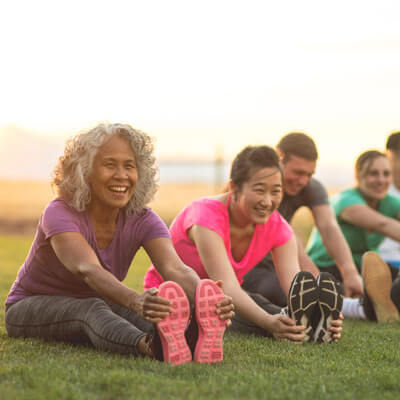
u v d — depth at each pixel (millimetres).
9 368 1949
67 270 2514
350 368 2117
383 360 2332
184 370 1958
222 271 2865
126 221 2553
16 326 2578
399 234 4406
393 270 3988
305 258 4008
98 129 2385
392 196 4875
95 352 2252
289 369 2070
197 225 2953
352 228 4676
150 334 2172
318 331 2682
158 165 2576
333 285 2680
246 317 2787
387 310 3713
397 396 1760
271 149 2879
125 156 2385
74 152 2396
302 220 9867
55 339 2479
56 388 1692
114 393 1690
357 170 4762
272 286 3564
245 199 2848
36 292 2631
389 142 5090
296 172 3885
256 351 2420
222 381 1837
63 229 2352
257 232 3053
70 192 2438
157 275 3107
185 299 2074
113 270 2576
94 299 2400
